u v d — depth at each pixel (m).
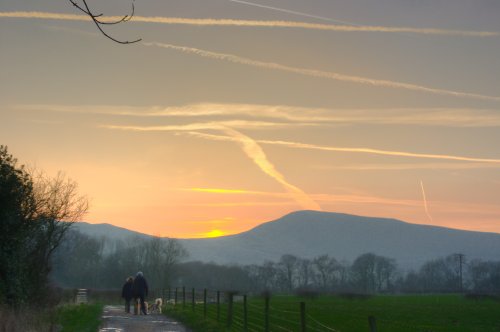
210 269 162.38
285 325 36.34
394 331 40.25
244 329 30.06
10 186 31.25
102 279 131.50
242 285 163.38
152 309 47.16
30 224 34.44
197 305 56.44
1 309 25.56
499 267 175.75
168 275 130.00
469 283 178.12
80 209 40.47
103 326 32.44
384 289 161.75
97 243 136.00
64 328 28.44
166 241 132.00
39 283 37.84
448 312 66.56
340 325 43.12
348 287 174.25
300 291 107.88
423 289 157.62
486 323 52.22
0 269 31.09
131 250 138.25
